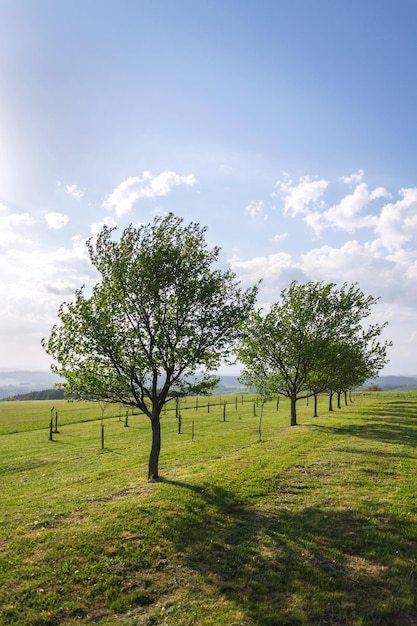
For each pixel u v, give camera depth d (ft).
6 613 32.94
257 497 57.98
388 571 37.32
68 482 76.64
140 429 158.81
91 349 68.39
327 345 138.21
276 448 92.58
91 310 68.18
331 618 31.53
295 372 147.43
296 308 142.51
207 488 61.62
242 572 38.37
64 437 144.66
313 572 37.68
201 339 70.59
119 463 95.09
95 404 279.28
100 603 34.50
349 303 143.84
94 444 128.26
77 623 31.91
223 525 48.42
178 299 68.80
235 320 72.54
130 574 38.42
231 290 74.69
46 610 33.37
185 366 69.31
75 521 50.72
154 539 44.52
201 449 102.42
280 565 39.32
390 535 43.80
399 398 281.95
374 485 61.36
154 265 69.10
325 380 146.61
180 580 37.32
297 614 32.09
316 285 146.92
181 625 31.37
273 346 142.61
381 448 89.40
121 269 69.21
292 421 141.79
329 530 45.83
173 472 76.54
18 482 81.82
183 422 174.81
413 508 51.21
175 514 50.85
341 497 56.29
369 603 32.99
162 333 66.80
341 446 92.12
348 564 38.86
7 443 133.18
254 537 45.11
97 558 40.96
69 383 68.54
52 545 43.78
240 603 33.76
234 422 170.30
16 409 258.16
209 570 38.81
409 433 112.06
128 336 69.87
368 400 276.82
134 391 70.64
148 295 69.87
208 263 73.97
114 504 55.88
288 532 45.88
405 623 30.55
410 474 67.46
